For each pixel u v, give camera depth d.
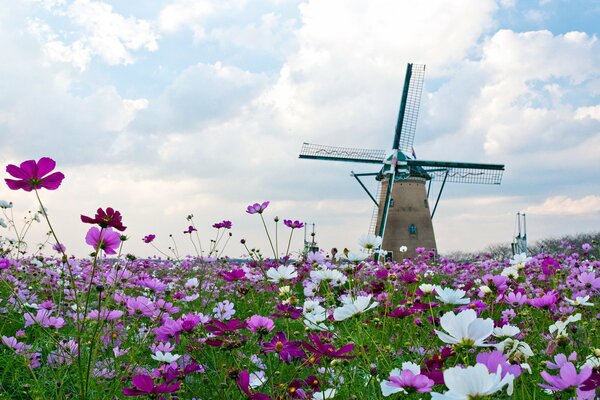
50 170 2.65
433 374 1.99
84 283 5.16
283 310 3.38
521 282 5.49
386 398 2.53
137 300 3.64
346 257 3.97
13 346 3.52
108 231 2.81
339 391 2.62
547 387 1.80
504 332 2.71
